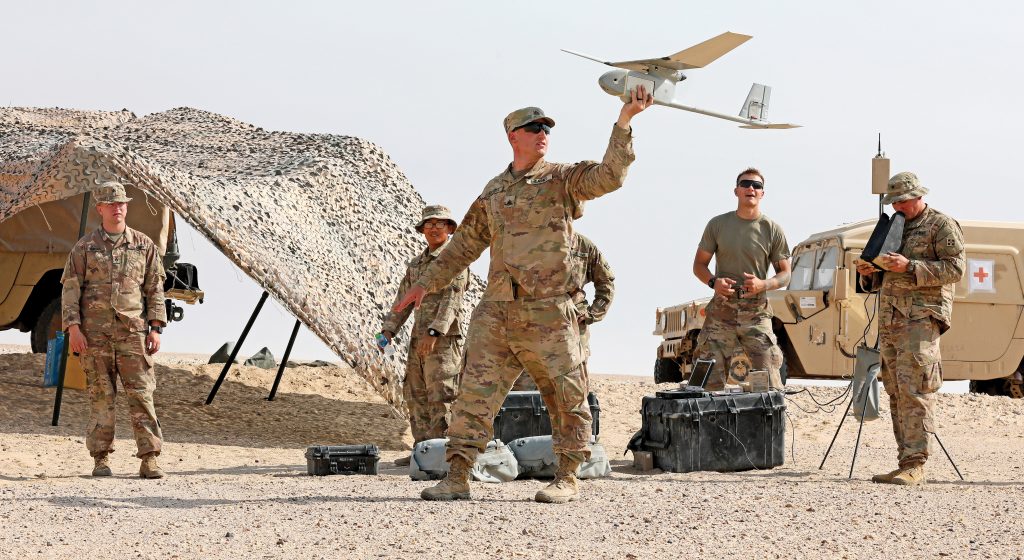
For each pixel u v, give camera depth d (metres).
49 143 12.23
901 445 7.45
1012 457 9.39
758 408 8.31
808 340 14.44
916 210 7.53
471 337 6.04
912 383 7.38
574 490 6.09
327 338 10.41
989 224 15.29
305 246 11.16
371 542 4.76
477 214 6.11
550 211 5.79
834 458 9.23
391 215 12.97
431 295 8.55
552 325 5.85
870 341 14.29
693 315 14.86
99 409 7.70
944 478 7.79
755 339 8.52
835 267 14.42
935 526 5.34
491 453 7.35
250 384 13.55
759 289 8.44
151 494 6.39
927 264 7.31
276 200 11.45
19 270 13.75
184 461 8.88
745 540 4.92
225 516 5.41
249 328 12.33
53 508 5.62
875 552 4.69
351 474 7.95
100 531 4.98
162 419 11.02
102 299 7.63
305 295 10.38
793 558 4.55
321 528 5.09
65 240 13.77
